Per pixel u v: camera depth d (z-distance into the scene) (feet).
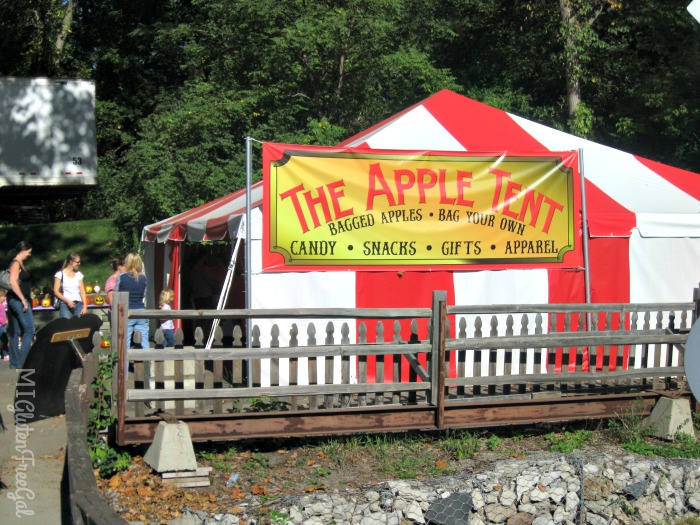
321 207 28.99
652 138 80.33
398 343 24.07
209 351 22.39
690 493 23.54
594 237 32.68
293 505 20.03
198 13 99.45
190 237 35.81
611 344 26.08
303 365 29.78
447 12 94.43
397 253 29.89
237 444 24.20
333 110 75.00
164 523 18.67
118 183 81.87
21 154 59.31
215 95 72.90
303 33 69.10
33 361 26.40
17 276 36.45
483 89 86.89
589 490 22.61
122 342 21.63
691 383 17.56
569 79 75.05
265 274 28.81
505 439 26.03
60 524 17.85
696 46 72.84
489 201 30.91
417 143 33.94
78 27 105.19
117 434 21.50
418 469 23.07
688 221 33.76
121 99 105.50
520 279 31.60
